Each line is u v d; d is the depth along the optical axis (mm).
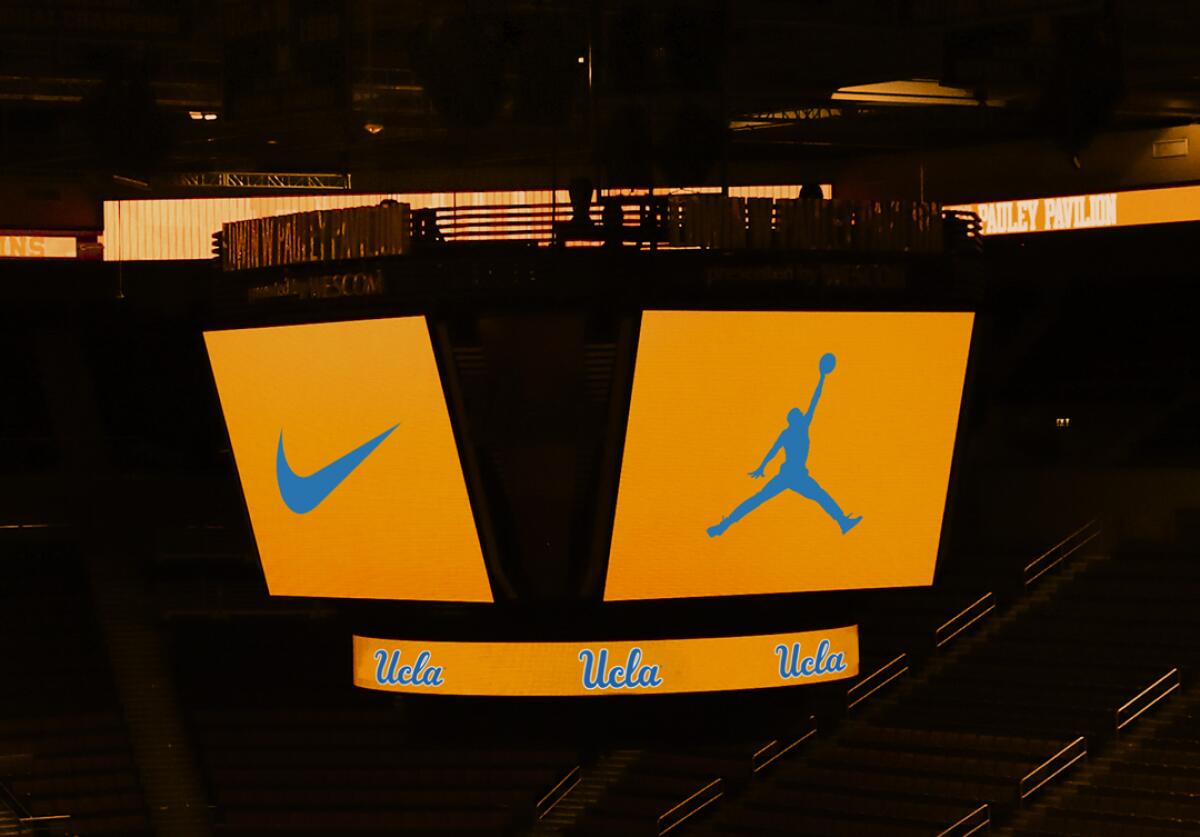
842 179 36406
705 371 20188
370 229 20297
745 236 20156
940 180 35344
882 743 33531
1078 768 30625
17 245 38062
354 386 20781
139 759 36656
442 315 19859
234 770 36406
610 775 35844
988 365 38906
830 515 21266
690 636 21000
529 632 21016
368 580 21406
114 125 27625
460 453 20219
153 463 42812
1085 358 39000
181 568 40531
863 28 24297
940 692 34156
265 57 23922
